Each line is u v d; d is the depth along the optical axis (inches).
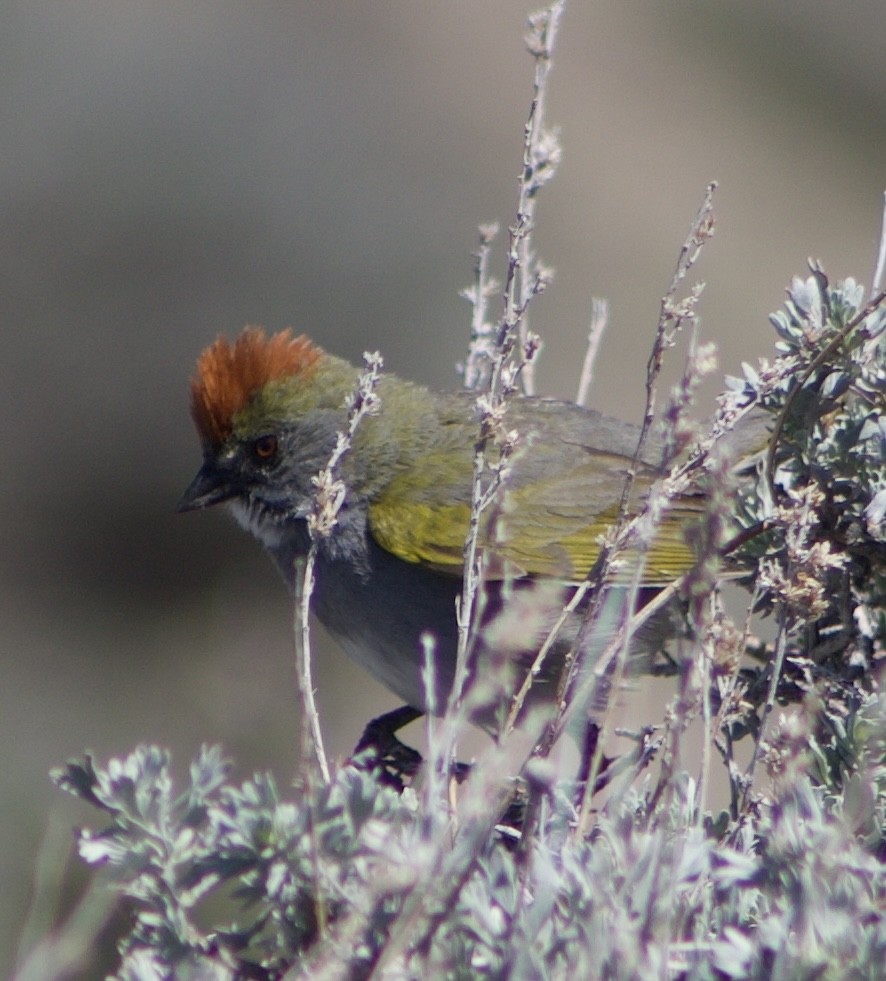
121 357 1045.2
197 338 1058.1
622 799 297.6
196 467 1023.0
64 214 1075.9
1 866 645.3
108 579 989.8
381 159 1128.2
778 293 1158.3
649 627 417.1
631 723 414.9
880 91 1358.3
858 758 317.4
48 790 748.6
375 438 477.4
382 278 1075.9
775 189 1251.8
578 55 1333.7
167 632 949.8
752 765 311.1
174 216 1074.1
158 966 279.4
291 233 1086.4
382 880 251.9
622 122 1284.4
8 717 867.4
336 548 475.8
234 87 1131.3
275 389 491.2
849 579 377.1
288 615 952.3
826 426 396.2
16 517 1003.3
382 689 885.8
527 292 374.6
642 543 302.4
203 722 759.1
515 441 339.3
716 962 256.2
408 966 259.4
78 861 631.2
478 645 440.5
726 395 351.6
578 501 459.2
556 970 257.3
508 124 1203.2
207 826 307.0
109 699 883.4
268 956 289.9
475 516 334.3
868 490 377.1
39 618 956.6
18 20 1110.4
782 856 268.4
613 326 1095.0
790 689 379.2
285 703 742.5
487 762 281.9
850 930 250.7
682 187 1238.3
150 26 1126.4
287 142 1110.4
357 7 1225.4
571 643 436.5
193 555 991.6
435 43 1236.5
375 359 338.0
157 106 1103.0
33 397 1037.2
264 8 1190.9
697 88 1333.7
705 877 273.7
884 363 389.7
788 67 1366.9
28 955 265.4
